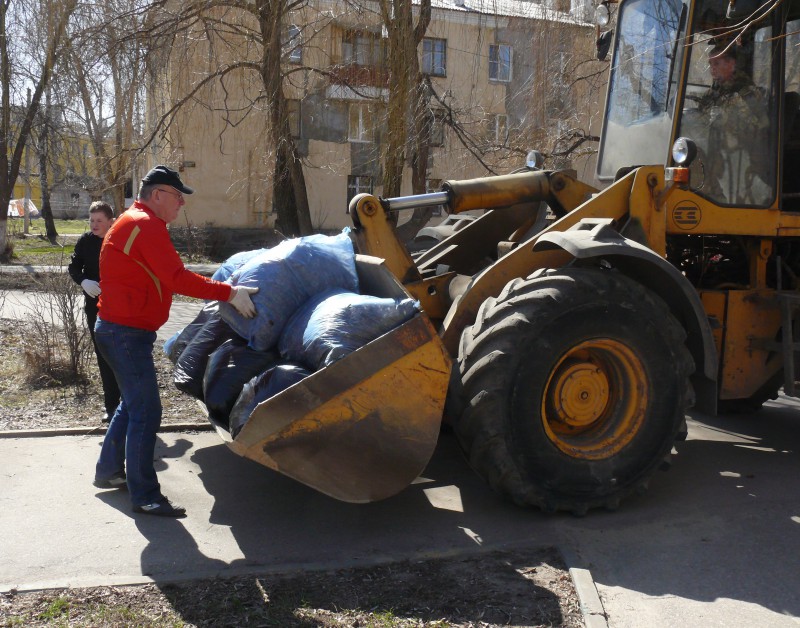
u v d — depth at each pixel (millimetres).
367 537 3824
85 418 5703
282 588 3271
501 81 13312
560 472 4051
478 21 12742
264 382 3750
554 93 12344
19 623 2957
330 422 3604
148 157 15016
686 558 3645
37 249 23438
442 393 3756
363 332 3732
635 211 4574
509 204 5133
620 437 4223
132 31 12609
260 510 4148
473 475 4742
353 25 12562
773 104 5082
